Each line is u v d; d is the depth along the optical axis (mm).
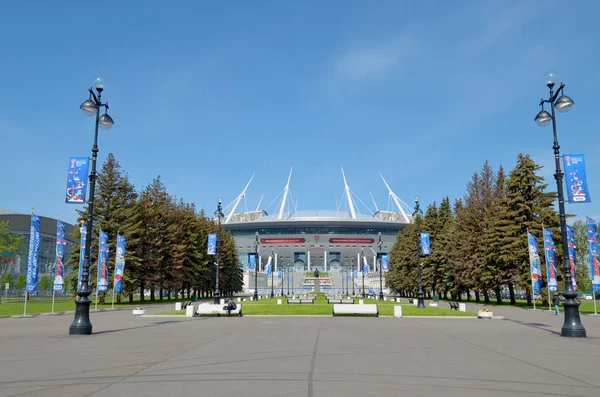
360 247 189750
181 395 8508
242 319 31781
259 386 9305
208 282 88000
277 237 188750
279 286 145875
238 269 118250
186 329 23312
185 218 78500
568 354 14109
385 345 16328
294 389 9023
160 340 17891
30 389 9008
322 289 138375
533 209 51000
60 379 10047
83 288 20609
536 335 20250
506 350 15039
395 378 10172
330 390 8938
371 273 148500
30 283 34312
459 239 66125
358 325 26188
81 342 17188
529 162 51688
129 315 36750
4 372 10891
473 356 13617
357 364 12102
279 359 12961
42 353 14156
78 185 21484
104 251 41000
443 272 75438
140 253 61844
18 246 83625
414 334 20625
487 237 56594
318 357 13352
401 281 90062
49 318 32250
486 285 57781
